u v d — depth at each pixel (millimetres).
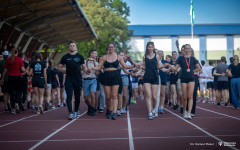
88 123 7152
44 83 9484
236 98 11039
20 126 6688
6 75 9609
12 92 9453
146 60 7941
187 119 7762
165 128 6160
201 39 62062
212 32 61469
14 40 28984
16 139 5078
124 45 48844
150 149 4160
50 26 26547
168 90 11562
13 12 19531
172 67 7914
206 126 6395
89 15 42250
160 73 9328
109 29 42938
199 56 62125
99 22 41438
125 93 9484
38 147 4410
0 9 17109
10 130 6094
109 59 7863
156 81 7969
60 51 41406
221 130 5805
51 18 22938
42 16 21938
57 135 5449
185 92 7723
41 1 18016
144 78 7969
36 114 9469
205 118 7977
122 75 9414
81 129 6172
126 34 47344
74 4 19375
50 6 19594
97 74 9031
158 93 8406
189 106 7770
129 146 4387
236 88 11039
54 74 12039
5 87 10047
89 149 4223
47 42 33562
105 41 45062
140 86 18172
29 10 19312
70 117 7793
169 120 7578
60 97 13805
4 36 27344
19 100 9531
